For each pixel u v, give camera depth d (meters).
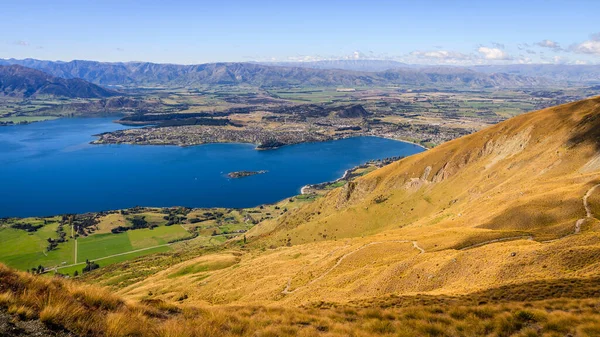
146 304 25.78
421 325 25.83
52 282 22.41
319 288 71.50
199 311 26.91
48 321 17.38
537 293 36.12
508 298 35.97
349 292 62.81
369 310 29.61
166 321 22.58
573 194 82.69
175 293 114.81
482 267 53.22
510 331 25.14
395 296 43.47
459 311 28.61
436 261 60.25
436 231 95.94
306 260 107.12
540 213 81.62
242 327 23.27
